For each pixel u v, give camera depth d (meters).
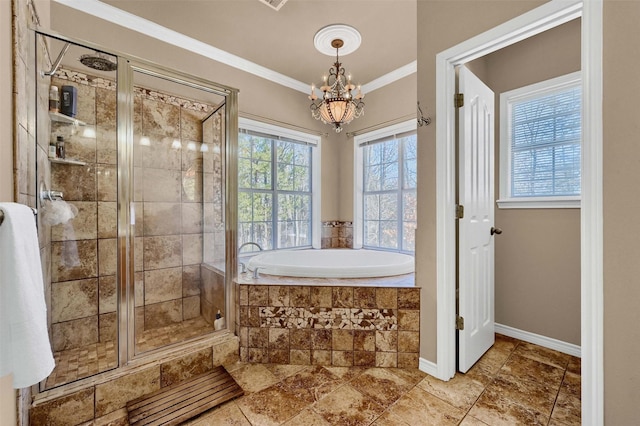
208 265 2.53
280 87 3.34
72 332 1.93
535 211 2.27
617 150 1.16
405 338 1.93
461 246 1.84
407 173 3.33
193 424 1.44
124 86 1.92
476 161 2.00
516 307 2.38
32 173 1.46
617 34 1.16
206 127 2.63
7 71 1.11
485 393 1.66
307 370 1.92
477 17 1.63
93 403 1.50
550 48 2.19
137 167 2.31
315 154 3.73
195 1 2.13
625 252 1.15
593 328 1.22
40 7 1.73
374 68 3.14
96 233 2.02
